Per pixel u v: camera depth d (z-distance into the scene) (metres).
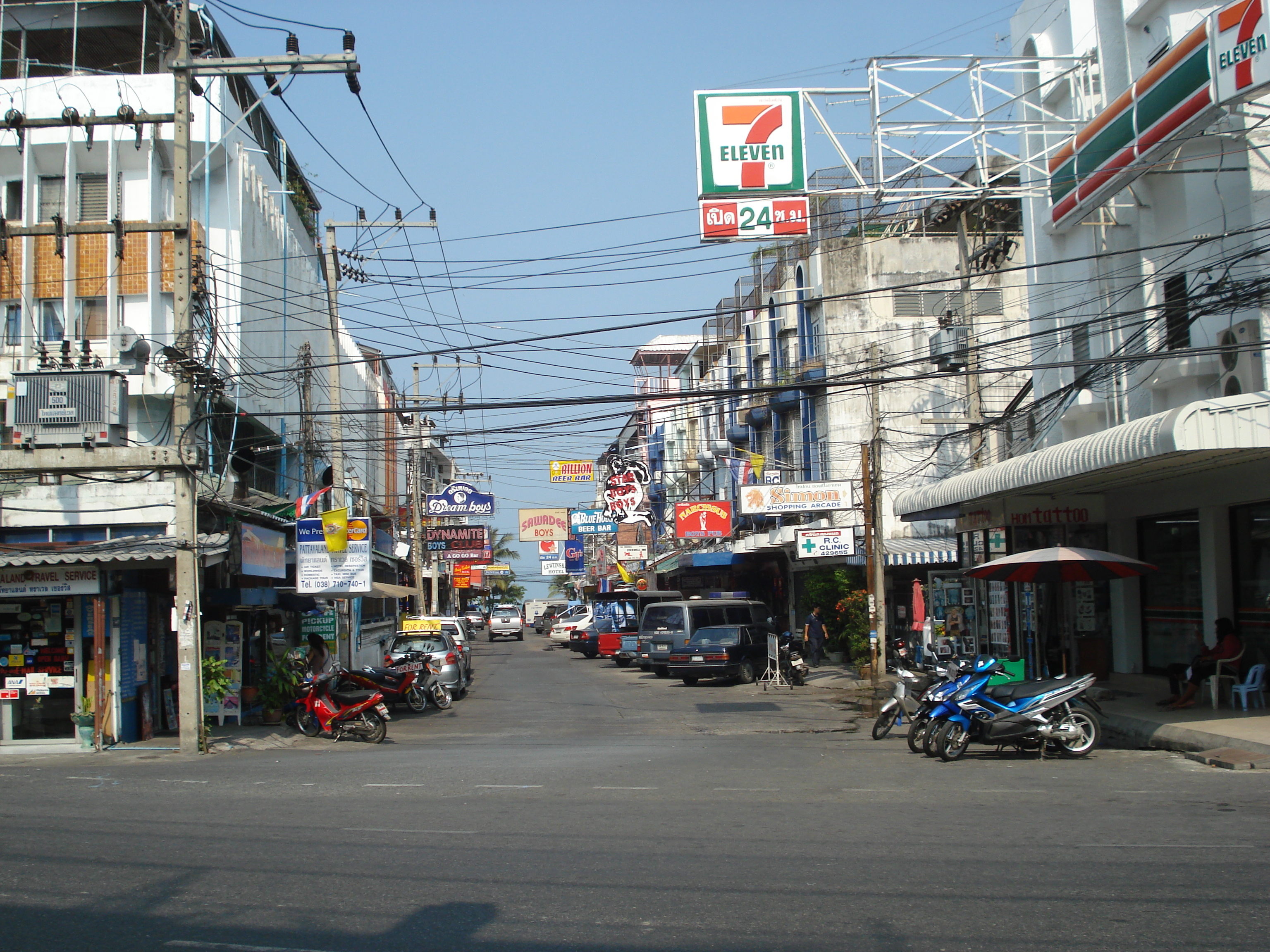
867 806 9.38
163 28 23.70
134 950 5.38
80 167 21.38
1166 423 13.12
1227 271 15.40
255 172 24.52
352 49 14.77
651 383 59.91
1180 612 19.23
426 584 59.12
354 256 24.20
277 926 5.75
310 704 17.03
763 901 6.13
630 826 8.45
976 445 27.61
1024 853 7.33
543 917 5.86
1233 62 13.77
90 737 15.46
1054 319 22.05
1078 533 21.56
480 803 9.69
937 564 29.30
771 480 37.94
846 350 33.66
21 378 15.74
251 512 18.05
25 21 23.59
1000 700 13.05
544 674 34.62
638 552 51.09
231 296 22.44
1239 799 9.57
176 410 15.23
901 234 34.25
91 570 15.41
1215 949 5.20
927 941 5.36
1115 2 19.64
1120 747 14.45
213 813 9.28
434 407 16.38
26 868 7.13
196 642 15.21
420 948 5.36
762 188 16.55
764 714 20.00
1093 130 17.83
